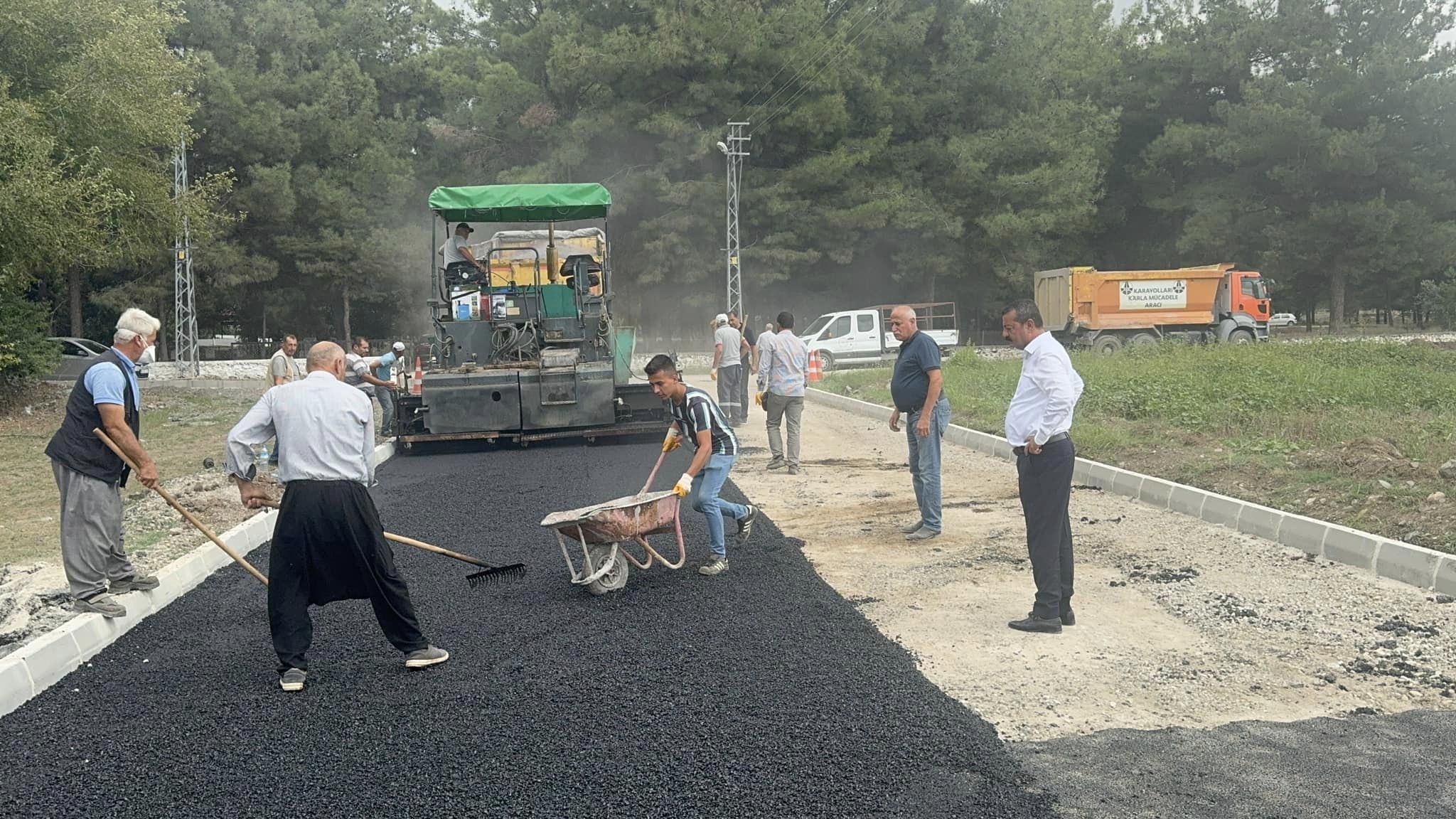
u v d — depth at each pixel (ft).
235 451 16.80
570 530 20.44
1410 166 132.05
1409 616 18.56
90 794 13.05
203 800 12.74
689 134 124.16
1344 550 22.30
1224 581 21.34
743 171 129.39
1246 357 68.90
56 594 21.38
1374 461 28.07
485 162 139.64
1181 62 150.71
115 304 133.80
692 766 13.07
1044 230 135.64
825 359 107.45
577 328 49.26
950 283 153.07
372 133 148.97
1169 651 17.35
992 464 38.40
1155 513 28.19
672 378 22.35
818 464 39.75
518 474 38.19
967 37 133.08
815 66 125.29
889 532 27.14
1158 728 14.23
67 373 102.99
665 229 127.85
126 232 79.36
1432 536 21.58
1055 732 14.17
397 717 15.14
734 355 52.90
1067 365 18.38
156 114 75.00
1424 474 26.48
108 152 74.69
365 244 141.08
